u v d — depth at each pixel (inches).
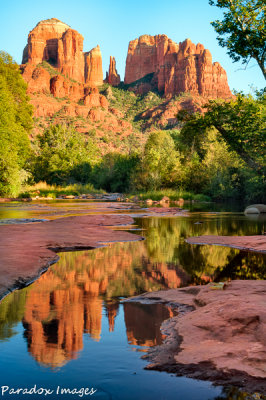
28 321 100.5
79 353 78.3
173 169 1402.6
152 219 540.7
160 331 92.3
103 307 115.0
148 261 205.2
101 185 1975.9
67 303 119.3
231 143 646.5
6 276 148.8
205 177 1364.4
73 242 268.5
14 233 290.4
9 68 1338.6
